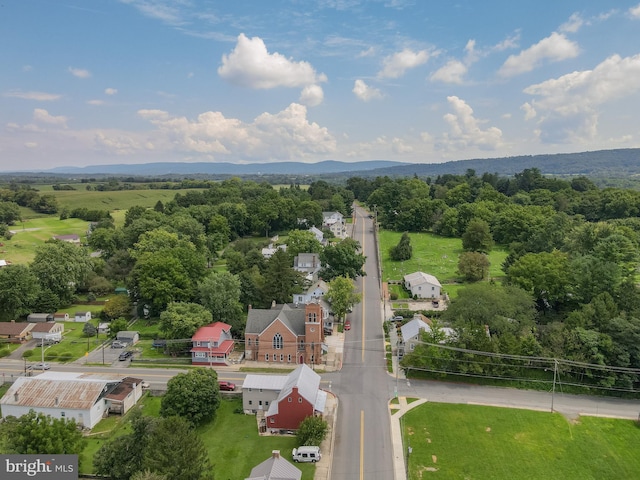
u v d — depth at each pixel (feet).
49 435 167.02
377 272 493.36
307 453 196.24
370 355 304.30
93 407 225.15
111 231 545.85
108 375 268.00
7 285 349.00
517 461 201.57
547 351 268.21
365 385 264.93
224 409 241.14
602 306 285.84
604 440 217.56
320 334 293.02
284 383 240.12
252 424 228.22
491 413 237.66
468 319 294.25
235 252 482.69
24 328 330.95
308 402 217.97
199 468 160.45
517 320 298.56
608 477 193.88
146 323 360.28
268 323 299.99
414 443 211.61
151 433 169.48
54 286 383.65
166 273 363.15
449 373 271.69
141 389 256.73
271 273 375.45
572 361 261.03
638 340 257.96
